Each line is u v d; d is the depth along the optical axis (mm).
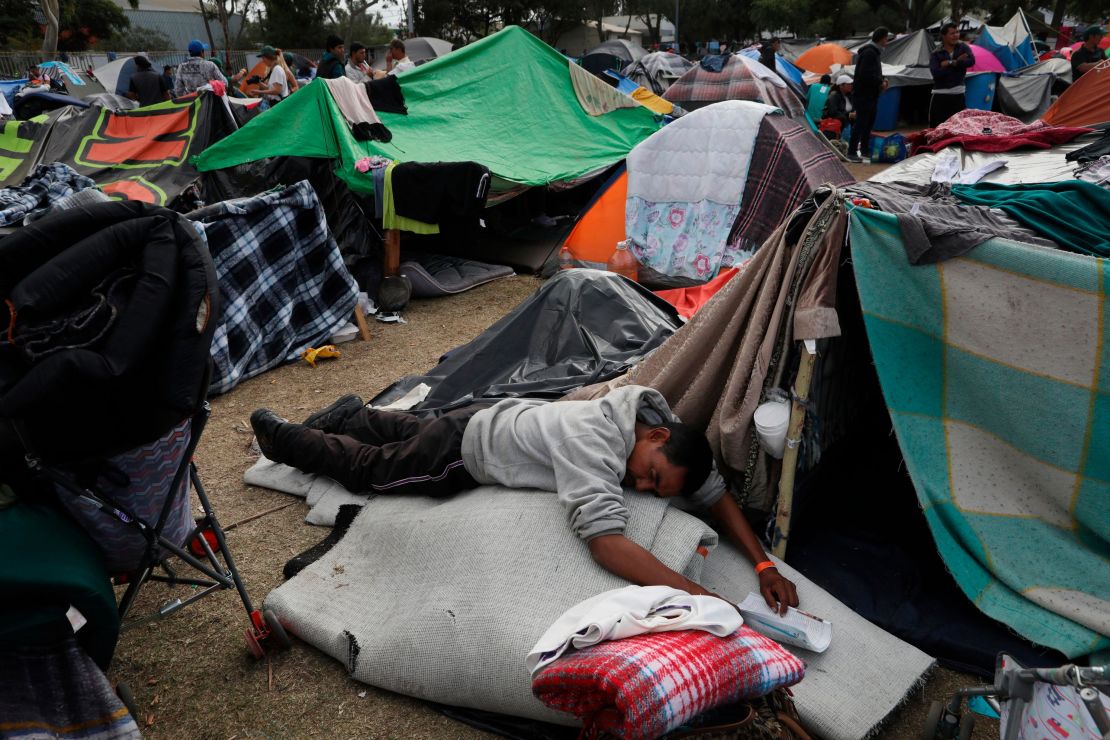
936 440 2748
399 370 5156
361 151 6383
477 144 7410
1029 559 2605
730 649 1990
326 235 5469
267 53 11625
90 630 2027
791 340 2820
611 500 2479
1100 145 5652
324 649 2635
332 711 2439
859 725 2244
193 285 2006
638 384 3389
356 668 2523
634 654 1888
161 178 6789
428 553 2711
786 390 2881
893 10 47875
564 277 4672
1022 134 6938
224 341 4793
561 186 7496
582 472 2523
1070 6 39781
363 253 6609
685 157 6539
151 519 2248
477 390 4051
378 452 3266
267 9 39031
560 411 2764
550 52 8172
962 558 2652
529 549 2504
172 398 1957
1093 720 1762
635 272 6676
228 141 6410
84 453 1951
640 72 17203
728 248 6391
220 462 3998
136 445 2018
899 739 2301
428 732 2346
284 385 4953
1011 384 2607
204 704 2477
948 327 2664
